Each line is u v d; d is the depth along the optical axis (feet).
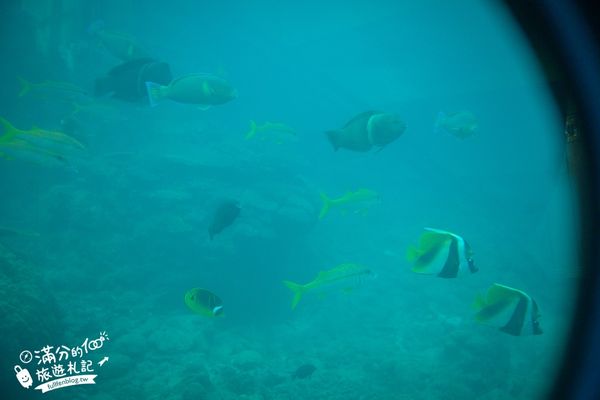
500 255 54.39
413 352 34.88
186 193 44.29
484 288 48.47
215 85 16.19
